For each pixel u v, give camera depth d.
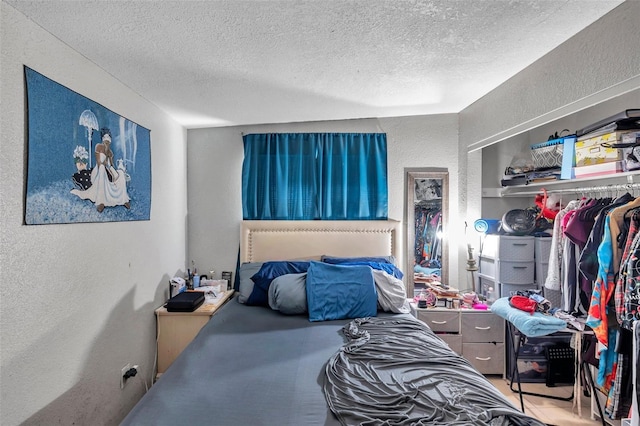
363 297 2.37
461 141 3.19
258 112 2.86
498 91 2.52
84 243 1.74
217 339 1.95
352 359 1.66
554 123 2.52
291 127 3.26
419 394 1.34
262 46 1.72
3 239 1.29
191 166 3.27
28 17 1.38
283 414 1.23
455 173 3.26
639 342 1.42
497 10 1.50
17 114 1.34
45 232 1.48
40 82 1.45
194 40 1.62
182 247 3.15
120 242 2.08
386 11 1.46
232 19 1.46
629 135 1.82
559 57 1.89
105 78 1.93
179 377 1.50
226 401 1.31
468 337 2.70
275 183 3.22
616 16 1.52
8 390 1.30
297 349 1.81
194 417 1.21
